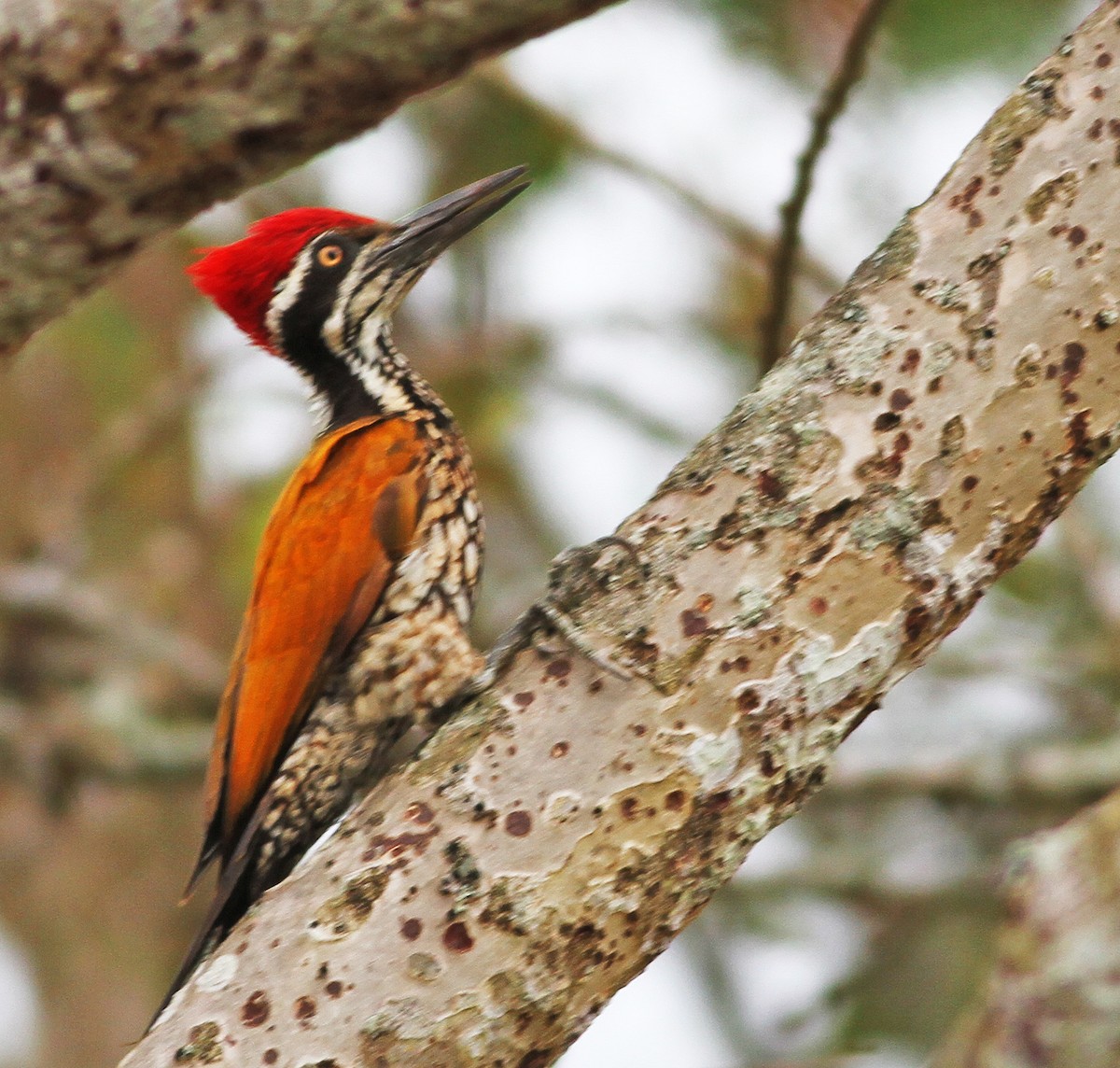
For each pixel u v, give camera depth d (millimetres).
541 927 6180
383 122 6410
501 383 17891
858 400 6559
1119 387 6582
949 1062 4938
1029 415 6520
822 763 6445
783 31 16516
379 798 6484
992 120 6758
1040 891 4902
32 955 17281
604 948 6230
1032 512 6574
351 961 6156
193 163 6234
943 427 6504
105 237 6457
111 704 15969
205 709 17062
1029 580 16891
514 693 6516
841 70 9758
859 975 14453
